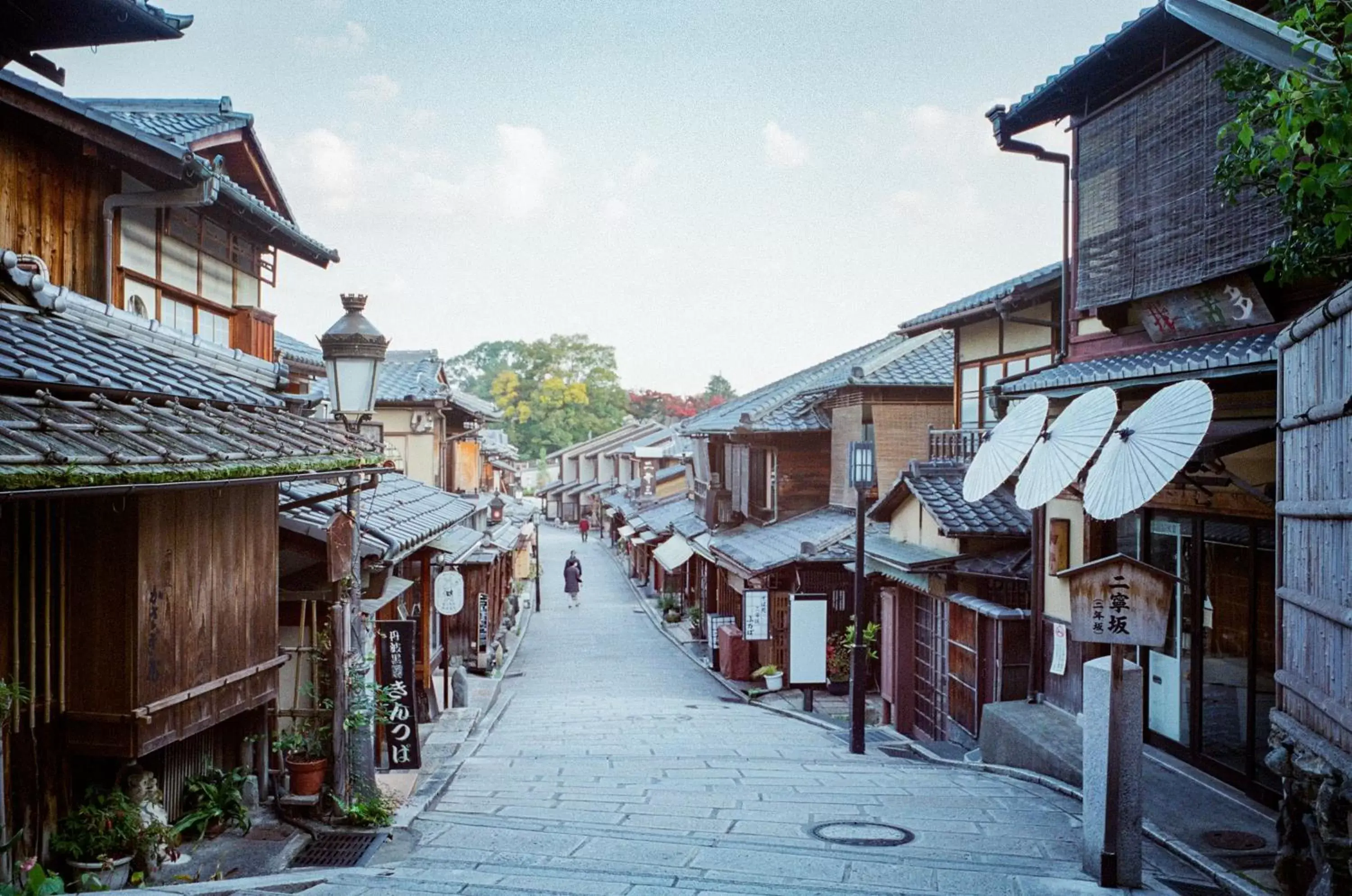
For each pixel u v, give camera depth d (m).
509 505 40.38
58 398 5.95
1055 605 12.87
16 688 5.85
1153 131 10.74
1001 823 8.91
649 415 106.56
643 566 49.12
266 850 7.71
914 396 22.80
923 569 14.15
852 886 6.72
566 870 7.15
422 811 9.52
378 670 11.03
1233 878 7.02
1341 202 6.04
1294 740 6.01
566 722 17.30
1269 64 7.38
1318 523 5.93
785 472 26.31
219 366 9.95
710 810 9.53
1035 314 16.89
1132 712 6.79
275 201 14.45
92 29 9.25
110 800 6.79
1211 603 10.08
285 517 9.28
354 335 9.47
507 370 112.50
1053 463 7.82
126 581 6.63
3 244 9.07
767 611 21.14
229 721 8.96
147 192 10.57
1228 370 8.12
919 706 16.94
